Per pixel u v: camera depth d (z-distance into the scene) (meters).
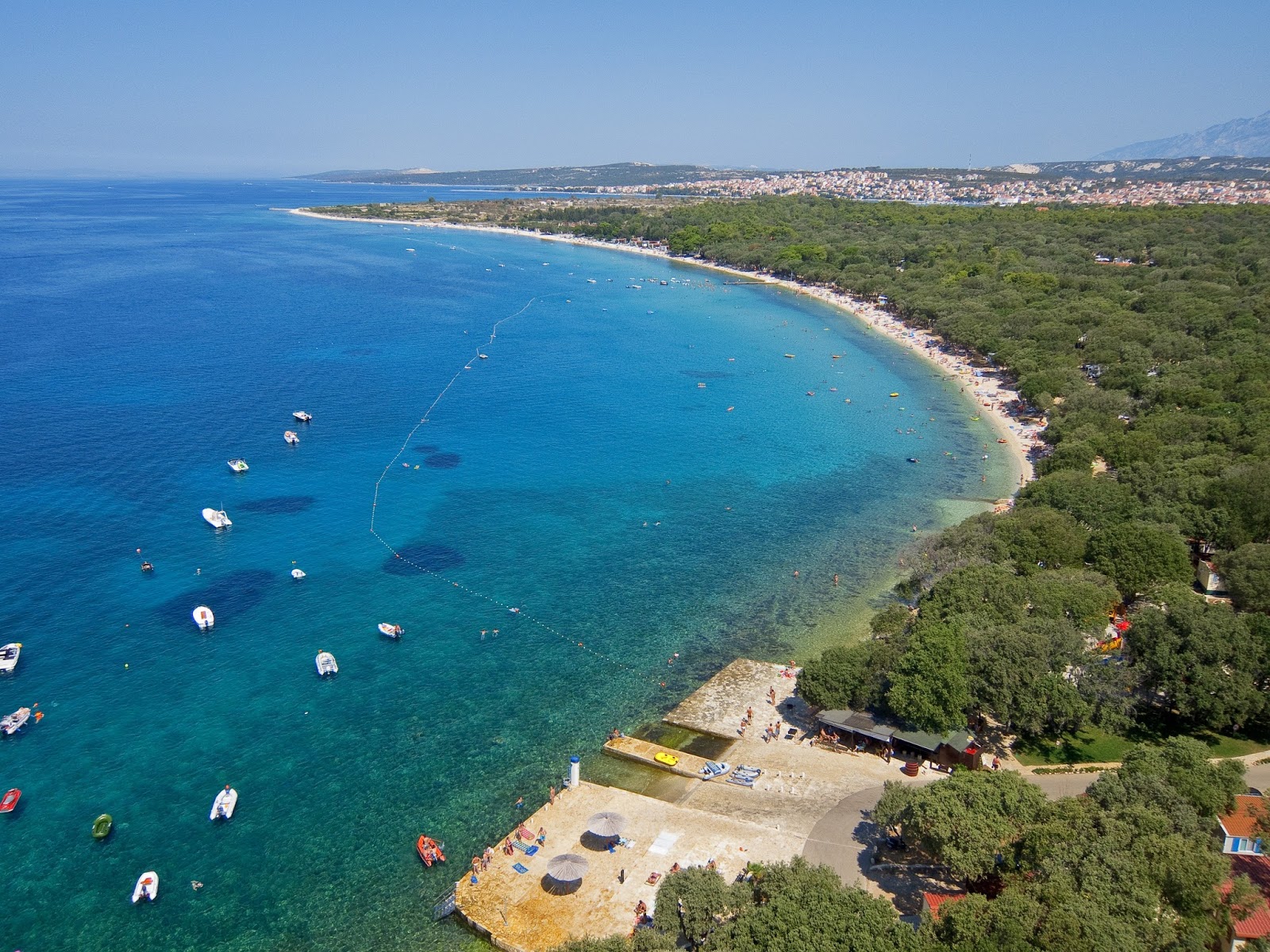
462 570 124.75
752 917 57.44
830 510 150.00
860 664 89.94
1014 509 132.50
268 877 71.31
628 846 72.62
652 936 57.25
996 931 53.75
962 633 88.81
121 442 167.00
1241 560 105.88
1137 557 108.75
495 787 81.94
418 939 65.31
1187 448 145.88
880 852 71.06
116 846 73.94
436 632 108.75
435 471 161.38
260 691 95.81
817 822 75.19
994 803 65.88
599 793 80.00
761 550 134.25
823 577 125.62
